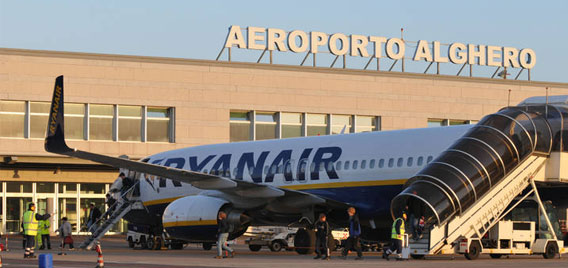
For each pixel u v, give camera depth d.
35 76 61.59
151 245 47.66
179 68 64.69
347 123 69.00
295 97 67.12
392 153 36.66
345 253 34.31
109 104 63.41
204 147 46.34
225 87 65.62
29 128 62.09
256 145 43.59
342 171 38.28
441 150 34.97
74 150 33.81
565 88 73.19
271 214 39.72
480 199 33.62
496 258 36.06
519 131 34.56
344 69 68.19
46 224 46.75
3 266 28.77
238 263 30.92
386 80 69.06
